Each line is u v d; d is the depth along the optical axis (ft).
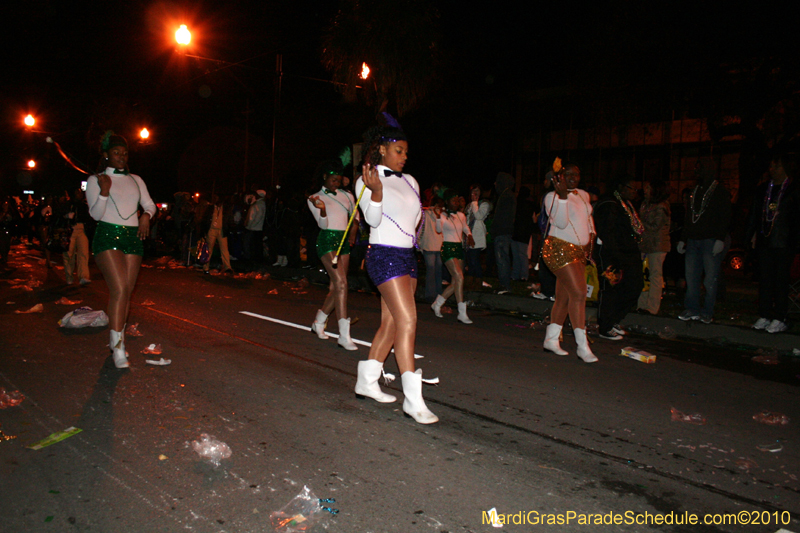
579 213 21.25
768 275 25.76
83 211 38.29
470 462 12.83
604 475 12.41
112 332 19.08
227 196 59.06
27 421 14.47
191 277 45.14
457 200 28.89
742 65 51.88
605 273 25.27
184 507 10.62
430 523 10.34
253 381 18.02
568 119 97.76
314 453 13.02
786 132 54.90
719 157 84.69
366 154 15.26
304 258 57.67
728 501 11.46
